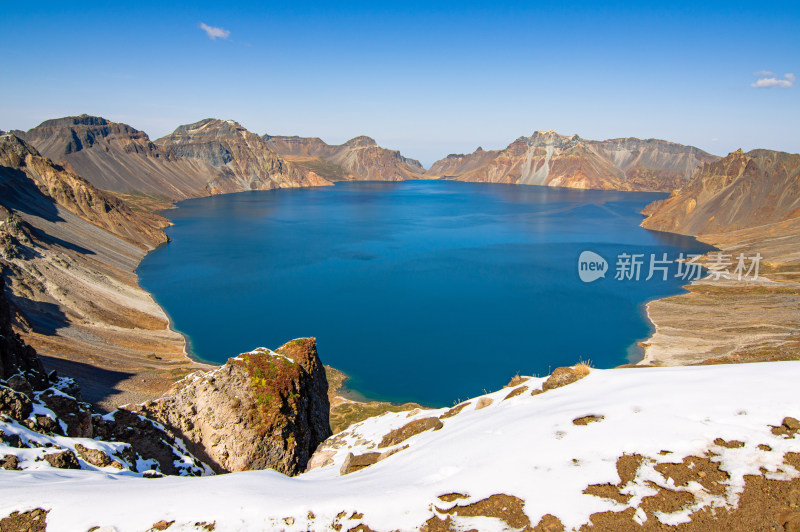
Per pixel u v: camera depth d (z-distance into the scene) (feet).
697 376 56.95
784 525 34.45
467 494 42.73
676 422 46.47
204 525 43.24
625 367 70.18
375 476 53.72
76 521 45.06
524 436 50.52
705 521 36.17
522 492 41.55
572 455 45.06
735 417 45.34
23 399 81.76
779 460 39.60
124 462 78.18
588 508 38.63
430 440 61.87
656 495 38.88
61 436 77.56
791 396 46.91
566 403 57.52
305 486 54.65
